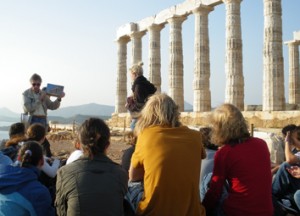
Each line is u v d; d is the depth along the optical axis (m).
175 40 38.06
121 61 47.09
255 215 6.27
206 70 34.84
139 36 44.25
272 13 28.38
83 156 5.80
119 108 46.66
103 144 5.85
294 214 7.71
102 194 5.47
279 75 28.16
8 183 5.93
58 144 29.56
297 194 7.45
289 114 26.25
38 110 11.98
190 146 5.97
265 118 27.86
